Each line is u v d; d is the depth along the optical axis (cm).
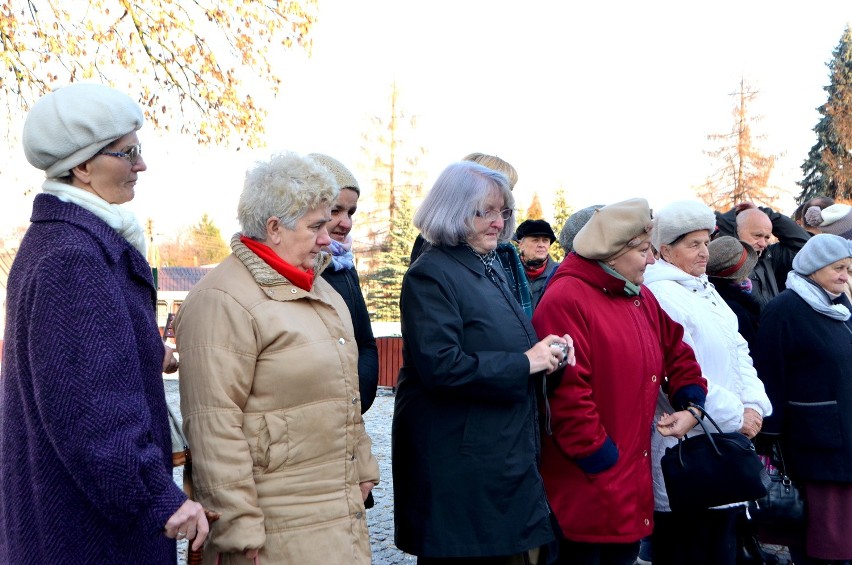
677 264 349
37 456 171
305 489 215
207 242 5916
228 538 201
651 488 294
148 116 867
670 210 348
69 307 168
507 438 254
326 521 216
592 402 275
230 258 226
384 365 1283
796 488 383
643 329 298
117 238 188
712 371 331
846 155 3575
